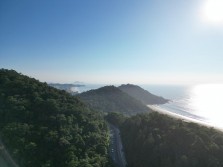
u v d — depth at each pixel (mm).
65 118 124125
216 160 98938
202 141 109312
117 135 160250
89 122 137250
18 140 101125
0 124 115500
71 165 94000
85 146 115000
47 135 106812
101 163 105938
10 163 94438
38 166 92125
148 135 125688
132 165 114562
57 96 149500
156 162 108250
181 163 100562
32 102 130750
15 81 147875
